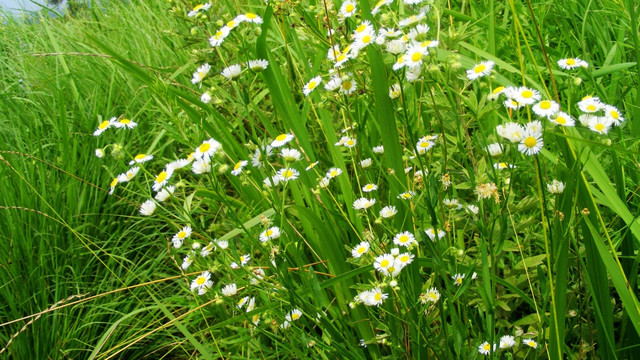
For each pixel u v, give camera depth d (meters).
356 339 0.73
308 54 0.97
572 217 0.59
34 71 1.30
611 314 0.62
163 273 0.92
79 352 0.82
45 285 0.85
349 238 0.79
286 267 0.66
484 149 0.63
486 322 0.61
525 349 0.66
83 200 0.93
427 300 0.64
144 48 1.33
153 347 0.84
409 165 0.78
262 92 0.89
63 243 0.89
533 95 0.59
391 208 0.69
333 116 0.86
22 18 1.55
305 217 0.74
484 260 0.58
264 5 0.93
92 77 1.27
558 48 0.99
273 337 0.70
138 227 0.95
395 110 0.68
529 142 0.57
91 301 0.85
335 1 0.90
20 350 0.79
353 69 0.71
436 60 0.65
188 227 0.73
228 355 0.74
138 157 0.71
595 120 0.59
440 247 0.62
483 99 0.63
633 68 0.88
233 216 0.67
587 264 0.62
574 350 0.67
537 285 0.69
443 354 0.63
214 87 0.81
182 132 0.80
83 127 1.07
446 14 0.86
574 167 0.59
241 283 0.71
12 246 0.84
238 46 0.83
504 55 0.93
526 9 1.06
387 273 0.63
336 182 0.83
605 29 0.96
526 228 0.69
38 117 1.11
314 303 0.73
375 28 0.72
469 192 0.76
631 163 0.73
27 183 0.85
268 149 0.73
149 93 1.16
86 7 1.74
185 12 0.90
